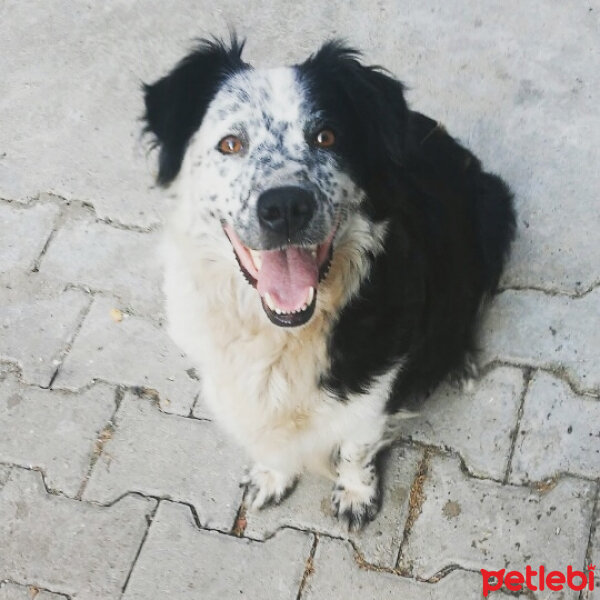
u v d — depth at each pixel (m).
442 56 1.64
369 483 1.33
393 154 1.13
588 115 1.57
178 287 1.20
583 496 1.33
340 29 1.70
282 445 1.25
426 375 1.31
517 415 1.38
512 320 1.44
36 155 1.65
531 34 1.64
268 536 1.34
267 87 1.13
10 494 1.40
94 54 1.74
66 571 1.34
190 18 1.75
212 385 1.25
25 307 1.52
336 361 1.18
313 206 1.07
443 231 1.29
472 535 1.32
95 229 1.57
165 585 1.33
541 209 1.50
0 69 1.75
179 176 1.17
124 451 1.41
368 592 1.30
